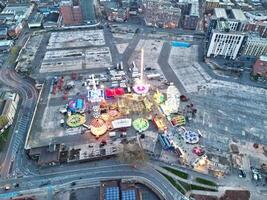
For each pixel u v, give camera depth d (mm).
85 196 145375
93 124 183625
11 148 172250
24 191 147250
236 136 183250
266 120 197875
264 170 159625
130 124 186250
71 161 161125
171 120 191750
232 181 153625
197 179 153750
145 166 160625
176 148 167375
